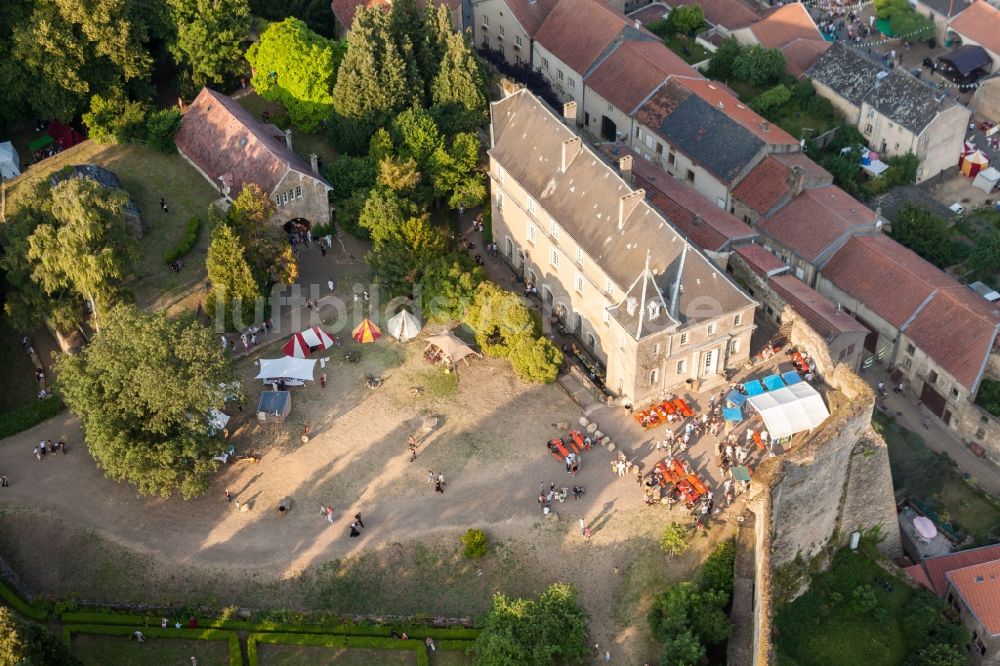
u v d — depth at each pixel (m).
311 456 108.75
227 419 109.06
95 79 143.50
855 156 164.50
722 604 95.56
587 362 120.75
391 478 106.56
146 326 101.44
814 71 172.75
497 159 128.50
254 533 102.50
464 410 113.00
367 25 139.88
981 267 146.38
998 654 101.81
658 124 154.88
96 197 112.75
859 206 145.12
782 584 103.31
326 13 173.50
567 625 93.19
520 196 126.56
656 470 105.06
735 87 176.88
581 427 110.62
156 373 99.06
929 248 147.88
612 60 163.00
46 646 86.56
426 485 105.81
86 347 104.69
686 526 100.88
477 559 100.69
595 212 116.62
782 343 117.00
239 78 157.38
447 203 141.50
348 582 99.56
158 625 96.31
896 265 134.62
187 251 130.62
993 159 171.50
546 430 110.62
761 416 105.38
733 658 92.44
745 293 109.81
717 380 113.56
